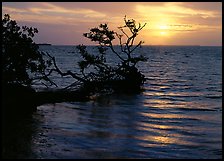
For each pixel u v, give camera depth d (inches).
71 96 1400.1
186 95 1738.4
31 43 1178.6
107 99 1507.1
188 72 3380.9
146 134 870.4
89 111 1186.0
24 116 1000.2
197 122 1053.8
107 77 1637.6
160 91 1875.0
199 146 760.3
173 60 6063.0
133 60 1736.0
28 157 605.0
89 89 1518.2
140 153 687.7
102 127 929.5
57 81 2089.1
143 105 1378.0
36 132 808.9
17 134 773.3
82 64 1622.8
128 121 1039.6
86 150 686.5
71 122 968.9
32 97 1103.0
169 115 1175.0
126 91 1739.7
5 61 1104.2
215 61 5634.8
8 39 1128.2
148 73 3213.6
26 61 1172.5
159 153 693.9
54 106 1236.5
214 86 2167.8
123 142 772.0
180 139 824.3
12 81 1136.8
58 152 653.9
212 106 1402.6
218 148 742.5
